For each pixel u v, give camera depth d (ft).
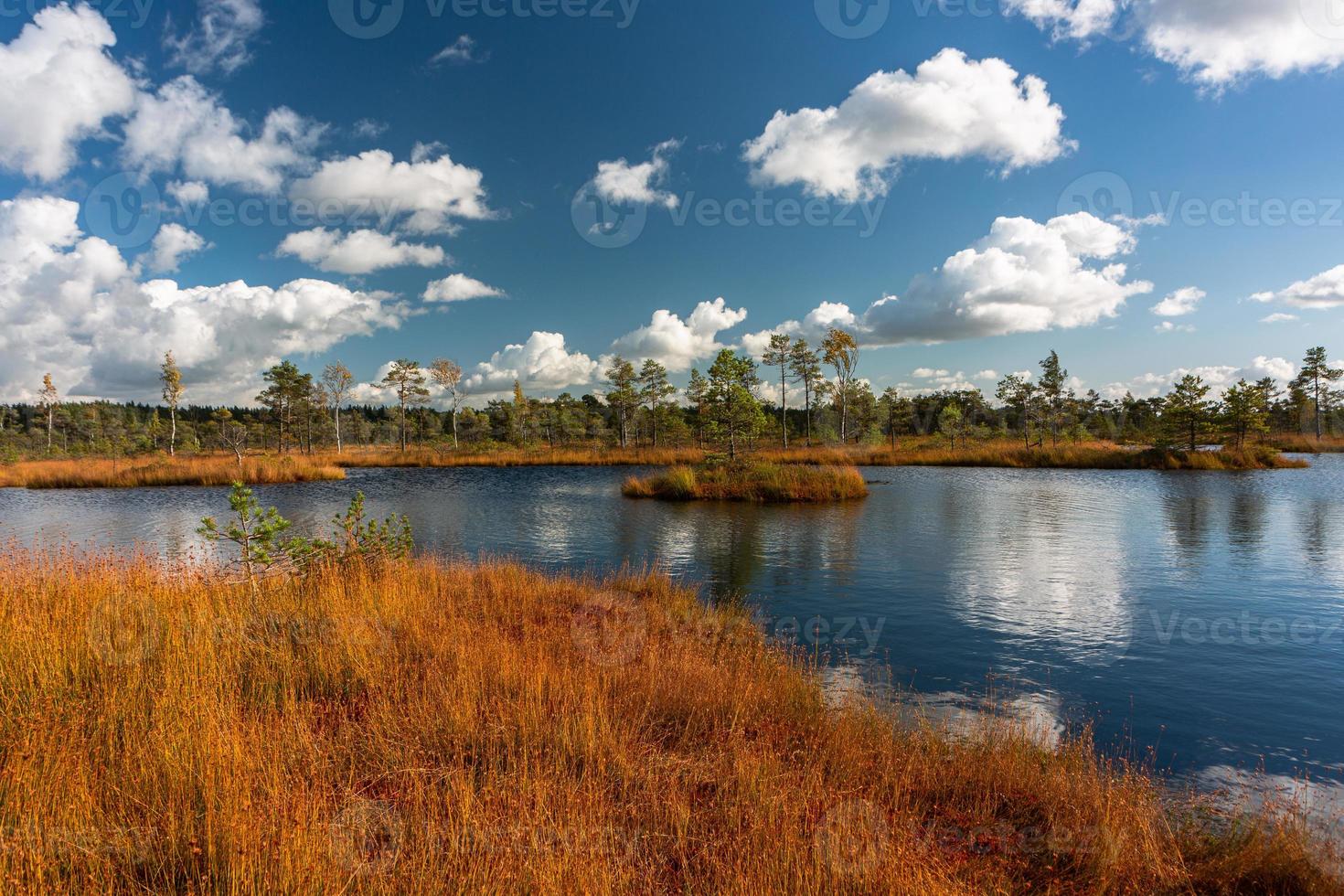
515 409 242.58
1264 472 118.93
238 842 10.49
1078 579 42.39
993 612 35.12
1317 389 237.25
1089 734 21.04
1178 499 81.61
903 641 30.40
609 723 17.12
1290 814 16.03
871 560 47.96
